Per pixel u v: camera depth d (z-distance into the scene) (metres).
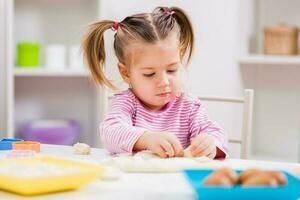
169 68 1.28
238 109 2.70
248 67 2.84
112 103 1.36
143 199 0.77
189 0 2.58
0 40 2.33
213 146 1.11
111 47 2.45
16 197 0.76
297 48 2.74
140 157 1.03
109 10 2.50
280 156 2.89
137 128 1.19
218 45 2.57
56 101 2.76
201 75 2.58
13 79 2.59
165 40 1.27
